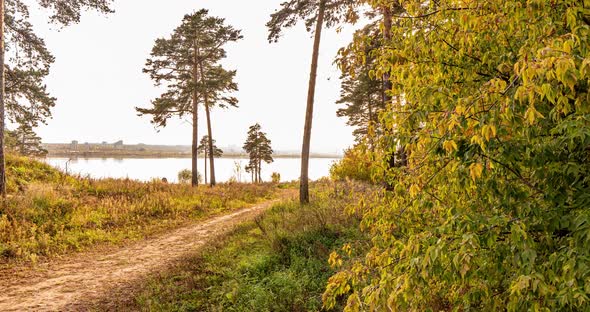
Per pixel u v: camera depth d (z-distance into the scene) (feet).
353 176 67.82
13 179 50.26
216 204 64.13
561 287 7.66
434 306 13.92
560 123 8.14
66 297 24.36
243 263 28.14
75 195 53.21
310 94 50.88
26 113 70.13
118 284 26.78
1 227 35.24
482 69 11.53
